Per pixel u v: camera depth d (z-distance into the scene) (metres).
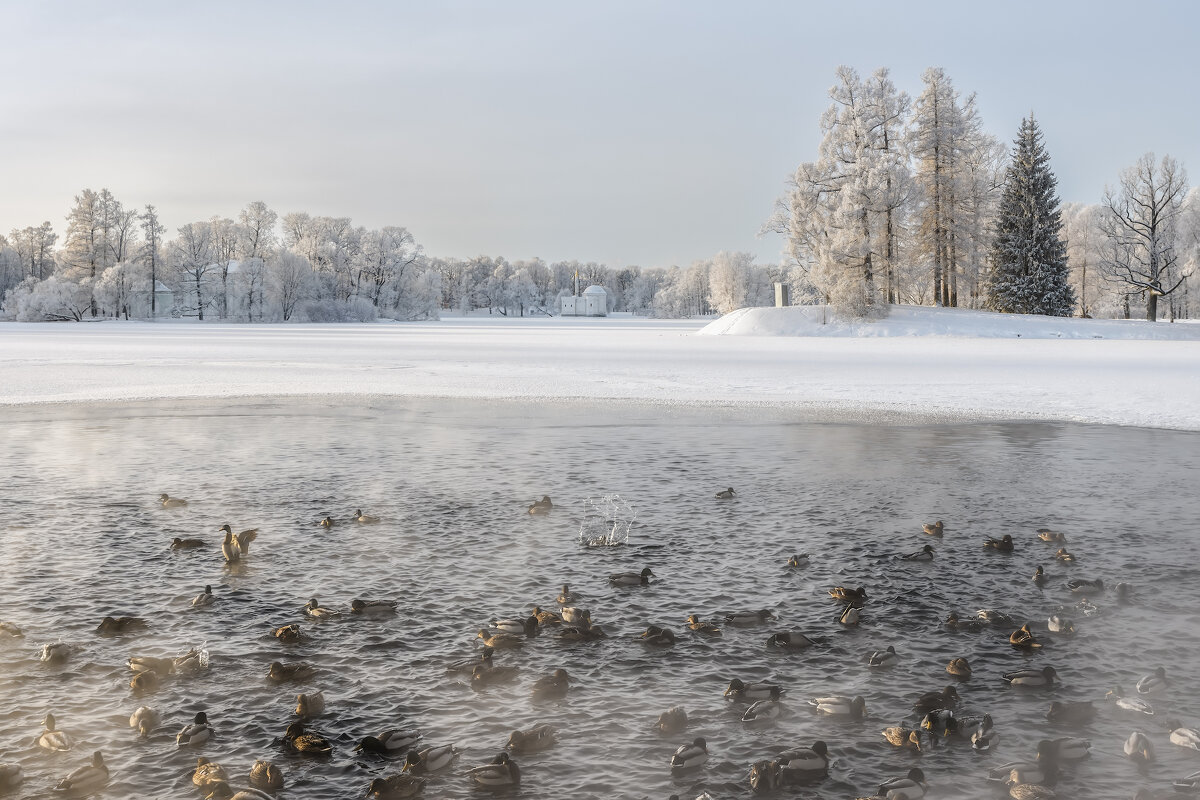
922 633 11.34
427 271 193.12
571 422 30.16
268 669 10.25
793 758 8.01
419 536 15.84
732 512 17.56
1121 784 7.90
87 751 8.47
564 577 13.56
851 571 13.86
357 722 9.05
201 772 7.86
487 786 7.86
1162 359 57.12
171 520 16.91
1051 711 9.04
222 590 12.95
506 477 20.94
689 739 8.70
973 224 97.12
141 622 11.52
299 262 160.75
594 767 8.21
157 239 159.50
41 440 26.20
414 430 28.36
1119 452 24.41
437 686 9.85
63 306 146.88
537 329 131.62
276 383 42.44
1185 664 10.37
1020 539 15.66
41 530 16.14
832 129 93.62
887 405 34.56
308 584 13.25
